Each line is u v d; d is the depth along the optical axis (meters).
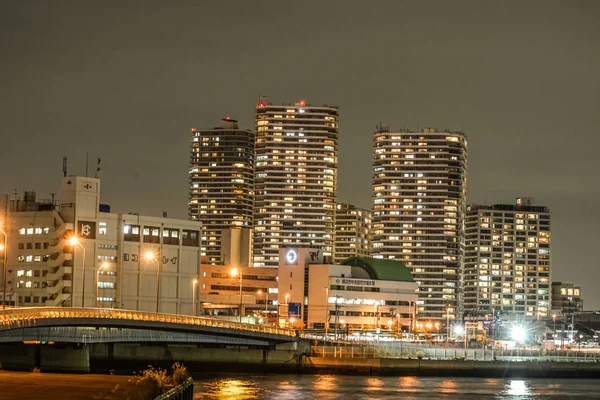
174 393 113.19
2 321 174.50
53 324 194.75
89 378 145.12
